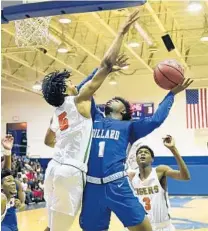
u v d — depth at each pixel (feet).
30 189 53.62
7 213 16.06
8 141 15.65
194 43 54.49
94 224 9.77
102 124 10.37
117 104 11.30
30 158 65.46
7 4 11.34
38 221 33.88
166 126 60.29
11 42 47.39
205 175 56.18
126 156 10.23
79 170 9.45
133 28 43.21
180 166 12.64
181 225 29.89
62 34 43.62
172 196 55.88
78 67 58.44
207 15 44.24
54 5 10.84
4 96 68.08
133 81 62.75
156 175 13.01
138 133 10.43
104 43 51.93
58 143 9.84
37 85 57.06
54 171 9.56
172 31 45.93
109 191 9.64
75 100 9.76
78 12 11.19
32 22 24.03
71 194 9.37
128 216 9.46
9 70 58.70
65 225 9.42
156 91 61.72
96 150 9.96
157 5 41.37
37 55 56.39
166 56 55.01
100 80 9.68
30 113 67.00
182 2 40.04
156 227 12.80
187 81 10.31
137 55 49.49
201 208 41.04
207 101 58.13
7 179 16.03
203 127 57.82
